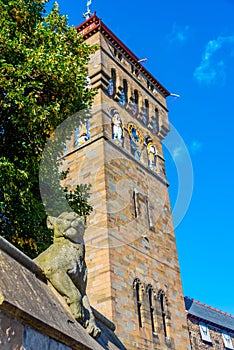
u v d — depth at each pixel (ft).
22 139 45.96
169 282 107.65
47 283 21.68
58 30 58.29
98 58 115.34
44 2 56.80
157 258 106.73
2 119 46.37
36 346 15.43
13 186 41.39
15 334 14.29
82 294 23.18
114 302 86.02
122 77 121.90
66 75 48.47
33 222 43.68
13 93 42.70
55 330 16.65
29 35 52.95
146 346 88.94
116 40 124.88
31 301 16.55
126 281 92.43
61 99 49.73
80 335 19.58
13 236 42.55
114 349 26.68
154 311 97.50
